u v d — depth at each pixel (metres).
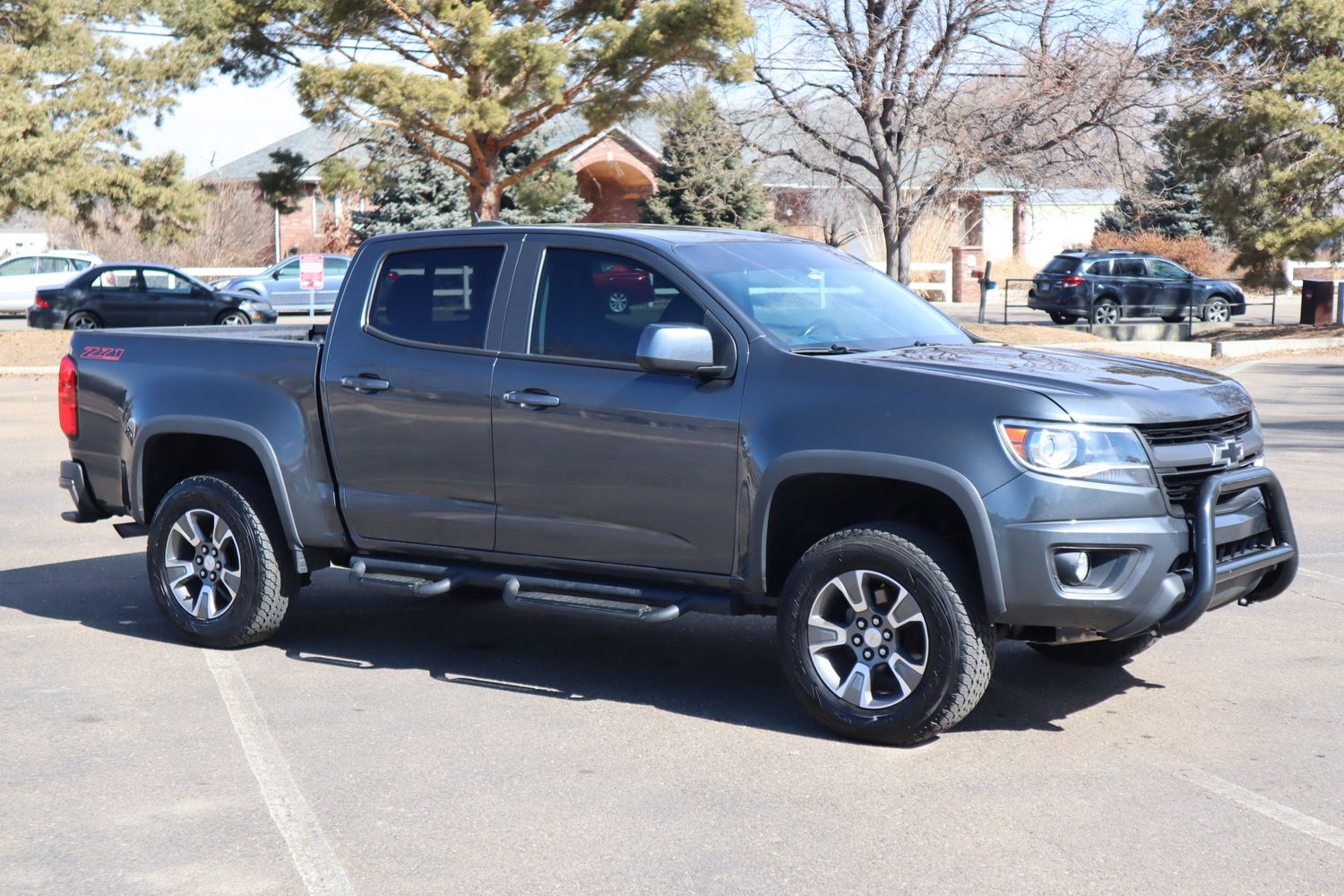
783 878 4.11
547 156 28.20
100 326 28.12
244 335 7.57
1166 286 33.12
